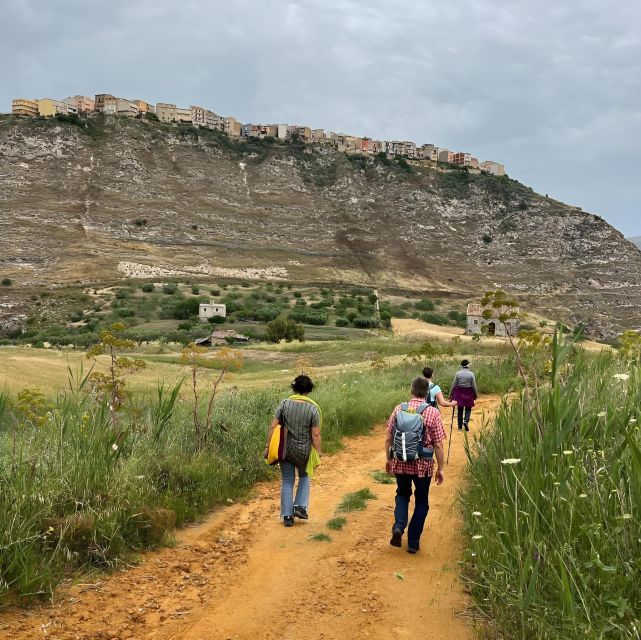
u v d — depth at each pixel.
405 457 5.43
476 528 5.24
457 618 4.14
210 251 183.75
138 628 3.96
